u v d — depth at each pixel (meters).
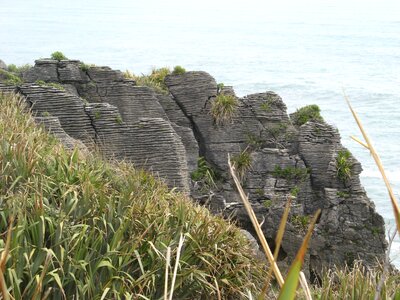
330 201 31.11
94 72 31.98
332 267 30.36
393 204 5.20
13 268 12.77
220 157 32.38
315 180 31.94
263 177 31.92
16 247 12.91
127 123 29.69
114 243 14.52
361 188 31.50
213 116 32.53
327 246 30.66
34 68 31.62
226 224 18.17
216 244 16.25
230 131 32.66
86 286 13.30
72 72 31.64
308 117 33.47
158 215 16.84
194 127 32.91
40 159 17.64
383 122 152.25
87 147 26.91
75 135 29.34
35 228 13.80
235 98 32.88
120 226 14.84
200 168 32.09
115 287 13.94
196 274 15.22
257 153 32.12
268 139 32.66
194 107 32.88
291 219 30.95
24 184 15.68
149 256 15.12
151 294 14.16
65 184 16.28
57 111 29.23
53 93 29.30
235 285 16.06
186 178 30.05
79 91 31.83
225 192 31.66
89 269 13.85
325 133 32.25
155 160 29.70
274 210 30.97
